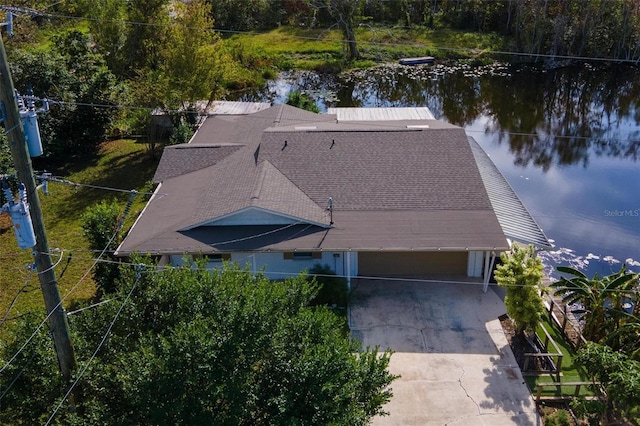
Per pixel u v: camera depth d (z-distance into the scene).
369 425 12.67
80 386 10.30
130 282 11.71
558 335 17.03
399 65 50.38
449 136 22.00
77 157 30.62
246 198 19.20
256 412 9.88
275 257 19.19
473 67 49.88
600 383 13.85
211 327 9.83
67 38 31.19
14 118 8.79
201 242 18.25
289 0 58.72
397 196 19.78
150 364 9.27
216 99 37.06
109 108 30.62
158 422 8.98
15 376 10.23
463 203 19.44
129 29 37.84
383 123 26.61
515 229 19.19
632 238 23.72
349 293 18.55
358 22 54.88
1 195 21.17
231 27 57.34
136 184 27.23
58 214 24.67
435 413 13.97
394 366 15.55
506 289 17.47
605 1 48.84
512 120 38.19
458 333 16.89
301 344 10.34
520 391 14.65
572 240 23.62
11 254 21.56
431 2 58.81
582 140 34.47
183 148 24.39
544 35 50.47
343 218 19.05
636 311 16.39
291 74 48.41
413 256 19.50
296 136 22.41
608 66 49.22
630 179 29.06
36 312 11.30
